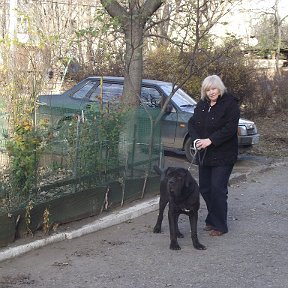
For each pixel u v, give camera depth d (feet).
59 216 22.63
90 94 40.98
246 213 27.94
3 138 22.00
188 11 31.68
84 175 24.25
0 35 55.47
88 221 24.02
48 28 58.80
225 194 23.50
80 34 30.19
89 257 20.34
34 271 18.76
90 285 17.69
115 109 27.12
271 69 72.38
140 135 28.17
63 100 39.45
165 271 19.13
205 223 25.53
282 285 17.98
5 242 20.21
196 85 53.21
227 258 20.63
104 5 30.07
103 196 25.21
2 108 23.91
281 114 65.98
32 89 27.17
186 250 21.52
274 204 30.14
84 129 24.63
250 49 54.90
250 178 37.73
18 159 20.72
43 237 21.48
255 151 48.24
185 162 40.50
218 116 22.86
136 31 31.76
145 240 22.71
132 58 31.99
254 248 21.94
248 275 18.86
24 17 37.91
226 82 58.49
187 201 21.12
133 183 27.45
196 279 18.42
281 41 79.61
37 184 21.88
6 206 20.45
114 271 19.02
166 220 25.80
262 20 82.02
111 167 26.02
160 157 29.66
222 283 18.08
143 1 33.83
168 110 40.37
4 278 18.04
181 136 40.24
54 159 23.07
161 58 54.34
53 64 37.35
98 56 53.01
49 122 25.82
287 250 21.76
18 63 29.53
